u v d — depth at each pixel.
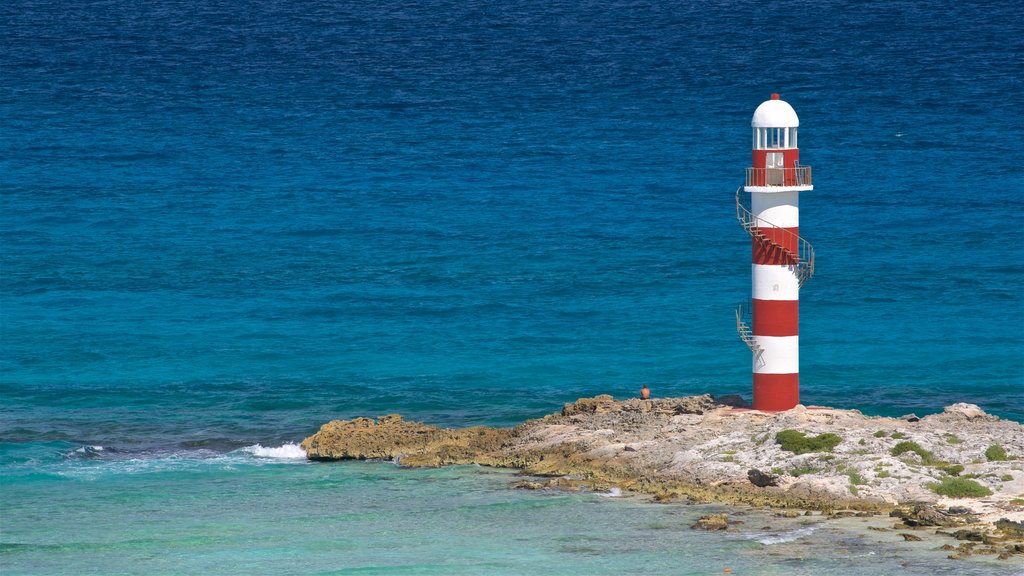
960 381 122.19
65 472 95.00
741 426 94.94
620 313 147.12
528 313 147.75
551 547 77.62
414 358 130.88
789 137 94.31
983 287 157.00
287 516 84.38
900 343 135.38
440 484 91.12
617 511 84.00
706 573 72.75
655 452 92.88
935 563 73.00
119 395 117.81
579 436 97.31
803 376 124.38
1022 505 80.69
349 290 158.38
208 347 134.88
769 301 96.44
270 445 102.75
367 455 98.69
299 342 136.88
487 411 112.69
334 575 73.25
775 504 83.75
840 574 71.94
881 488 84.06
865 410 112.19
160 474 94.62
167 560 76.19
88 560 76.31
